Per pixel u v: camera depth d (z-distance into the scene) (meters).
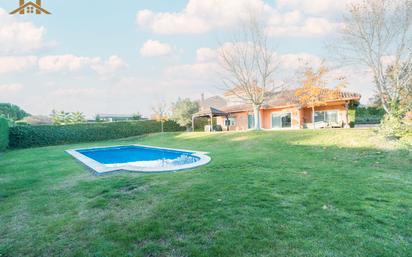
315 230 3.33
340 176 6.32
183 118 32.03
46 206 4.66
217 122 32.97
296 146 11.77
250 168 7.53
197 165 8.38
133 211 4.23
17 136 21.62
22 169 9.07
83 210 4.38
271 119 25.88
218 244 3.02
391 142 9.64
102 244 3.12
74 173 7.88
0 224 3.87
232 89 21.89
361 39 13.50
